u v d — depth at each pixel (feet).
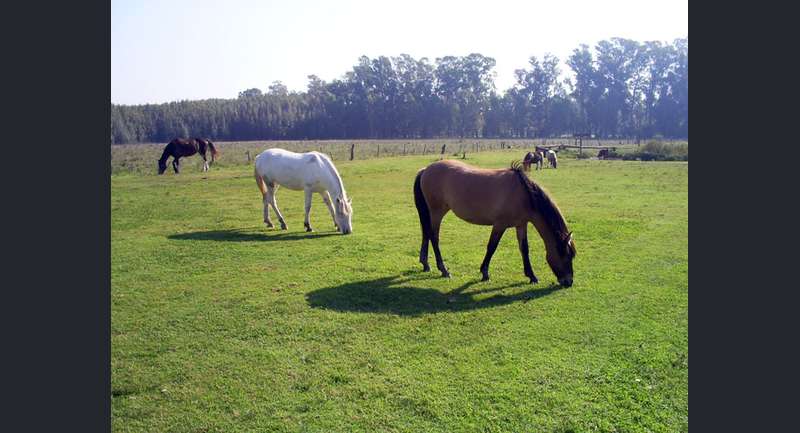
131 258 29.76
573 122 315.37
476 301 22.41
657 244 32.22
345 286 24.53
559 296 22.95
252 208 47.32
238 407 14.30
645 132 303.48
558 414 13.74
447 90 328.49
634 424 13.32
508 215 24.31
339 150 161.07
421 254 27.32
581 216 41.75
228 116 284.20
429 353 17.37
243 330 19.47
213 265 28.45
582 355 17.10
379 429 13.20
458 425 13.30
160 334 19.13
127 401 14.61
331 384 15.43
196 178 71.36
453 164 26.14
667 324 19.57
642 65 304.09
